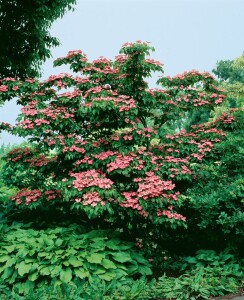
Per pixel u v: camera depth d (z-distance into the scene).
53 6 9.22
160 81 6.46
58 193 5.76
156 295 4.22
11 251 4.62
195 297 4.18
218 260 5.10
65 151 5.35
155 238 6.34
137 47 5.57
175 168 5.54
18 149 6.29
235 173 5.71
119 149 5.45
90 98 5.63
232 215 5.18
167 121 6.83
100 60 6.20
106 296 4.03
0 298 4.00
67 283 4.27
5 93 5.82
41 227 5.65
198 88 6.70
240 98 11.02
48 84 6.02
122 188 5.75
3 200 7.37
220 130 6.08
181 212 5.91
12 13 9.23
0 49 9.23
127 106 5.32
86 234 5.03
